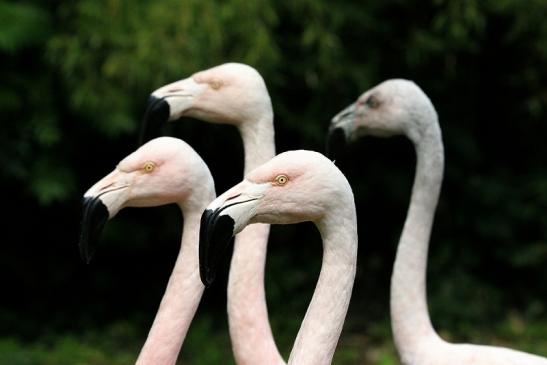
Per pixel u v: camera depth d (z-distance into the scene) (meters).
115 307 12.93
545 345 11.71
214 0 10.52
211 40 10.38
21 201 12.55
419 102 6.31
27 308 12.68
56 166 11.71
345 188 4.09
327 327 4.12
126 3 10.70
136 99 11.02
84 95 10.82
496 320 12.55
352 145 12.88
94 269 13.08
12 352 11.13
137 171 4.80
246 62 10.52
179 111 5.79
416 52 12.04
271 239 13.20
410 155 13.05
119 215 12.48
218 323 12.59
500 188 13.12
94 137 12.14
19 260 12.87
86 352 11.46
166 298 4.94
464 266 13.24
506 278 13.45
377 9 12.05
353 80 11.95
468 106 13.16
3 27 10.92
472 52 12.41
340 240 4.11
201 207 4.89
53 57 10.89
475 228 13.18
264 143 5.83
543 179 13.14
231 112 5.80
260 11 10.64
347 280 4.13
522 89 13.20
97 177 12.50
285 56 11.68
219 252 3.99
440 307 12.25
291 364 4.12
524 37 12.30
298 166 4.05
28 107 11.59
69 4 11.09
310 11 11.27
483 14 11.86
